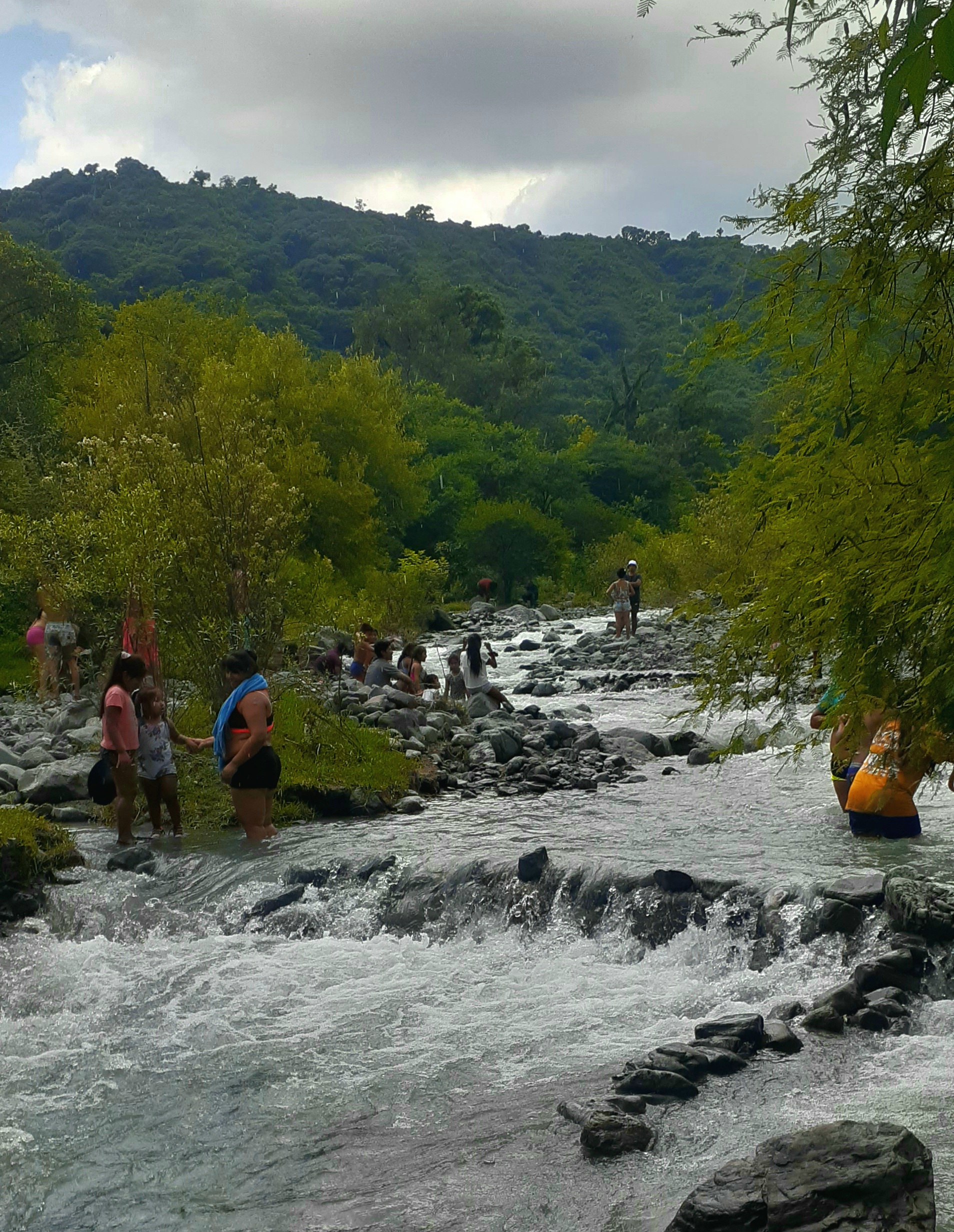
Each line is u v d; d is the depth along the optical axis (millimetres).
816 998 6418
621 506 82812
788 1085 5340
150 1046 6512
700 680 3779
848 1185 3738
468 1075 5883
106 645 16047
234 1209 4625
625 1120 4875
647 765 13969
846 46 3197
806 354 3459
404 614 36219
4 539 17203
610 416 113688
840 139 3234
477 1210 4402
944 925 6672
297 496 14672
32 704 19344
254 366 39781
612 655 26781
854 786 9477
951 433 3115
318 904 8961
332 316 179625
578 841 9766
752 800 11438
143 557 12953
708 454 90375
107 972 7867
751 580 3654
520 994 7090
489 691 18062
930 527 3033
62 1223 4602
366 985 7402
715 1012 6535
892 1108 4996
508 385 122188
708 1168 4555
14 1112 5684
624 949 7762
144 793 11633
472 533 55875
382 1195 4617
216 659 13781
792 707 3691
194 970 7844
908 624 3143
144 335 41062
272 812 11125
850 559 3244
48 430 36312
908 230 3180
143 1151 5203
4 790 12422
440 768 13578
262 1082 5934
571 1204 4363
